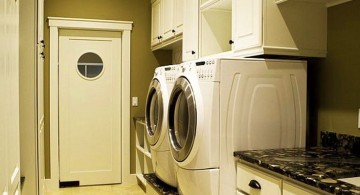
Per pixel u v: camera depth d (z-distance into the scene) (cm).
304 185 151
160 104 279
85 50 462
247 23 230
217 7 303
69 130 457
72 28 452
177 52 461
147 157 425
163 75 298
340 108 223
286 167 163
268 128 215
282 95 219
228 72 206
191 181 213
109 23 459
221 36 317
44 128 438
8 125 127
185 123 229
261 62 213
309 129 249
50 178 444
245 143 210
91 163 466
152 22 466
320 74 240
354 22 213
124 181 469
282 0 214
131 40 471
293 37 223
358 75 210
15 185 146
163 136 275
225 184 205
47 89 442
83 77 462
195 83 215
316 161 179
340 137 221
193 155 208
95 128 467
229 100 206
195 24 318
